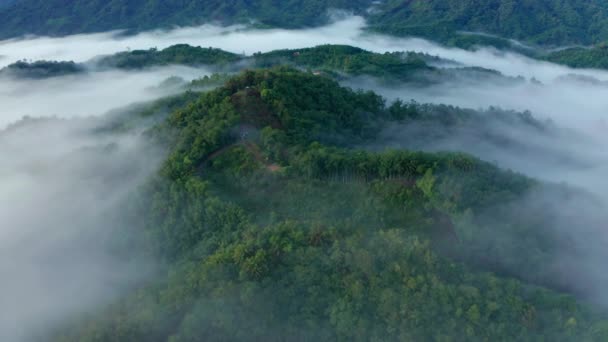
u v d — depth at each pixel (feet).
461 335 265.95
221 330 271.08
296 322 279.90
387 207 348.18
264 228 325.62
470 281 283.59
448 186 337.11
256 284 283.59
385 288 281.33
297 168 373.40
